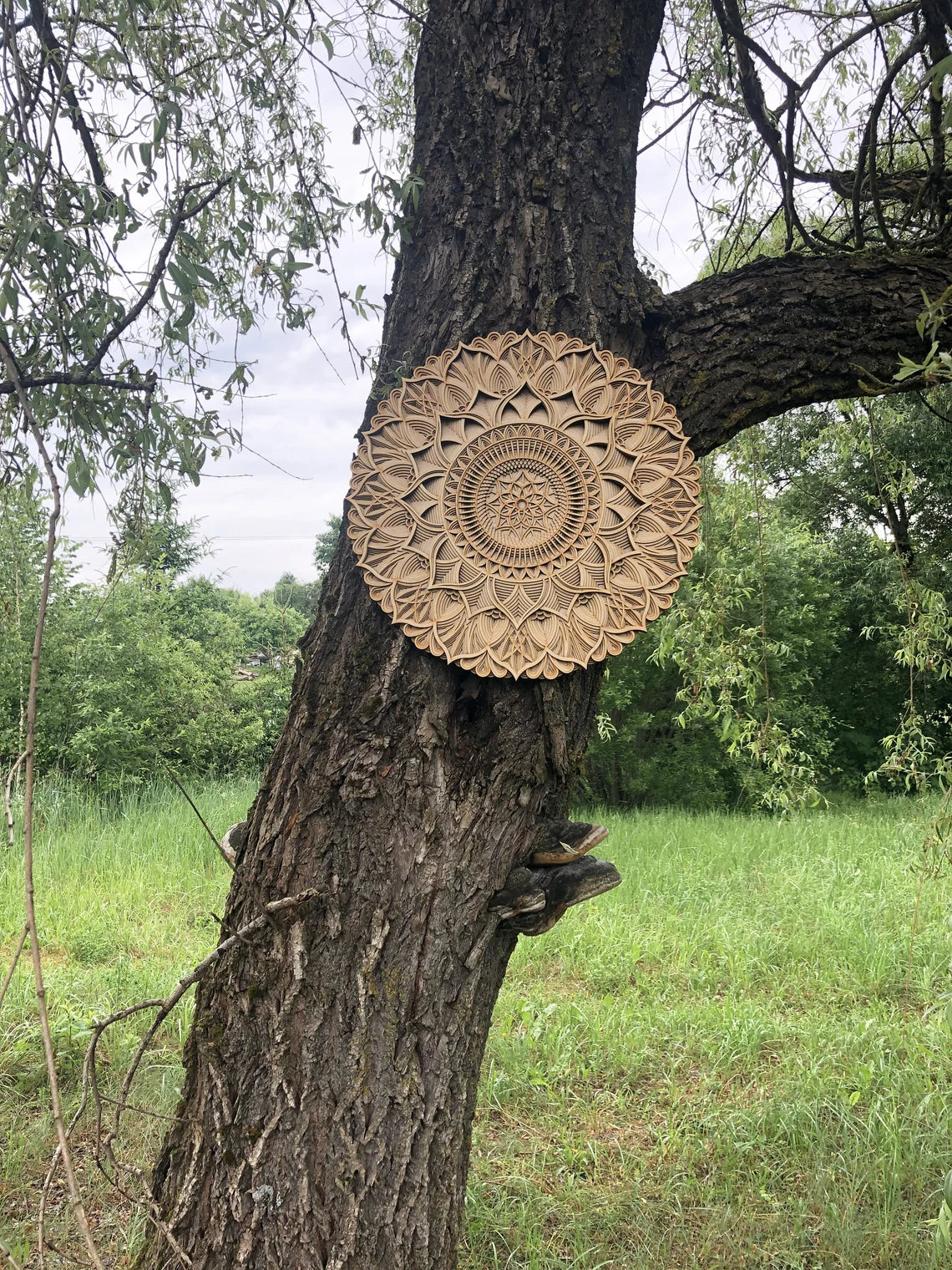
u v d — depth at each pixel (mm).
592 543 1927
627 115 2164
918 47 2619
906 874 6648
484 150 2062
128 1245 2639
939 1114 3373
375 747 1902
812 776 4852
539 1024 4117
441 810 1892
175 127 1981
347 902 1882
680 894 6438
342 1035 1857
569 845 1994
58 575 9242
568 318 2029
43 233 1892
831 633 12266
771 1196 3053
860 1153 3209
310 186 2469
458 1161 1951
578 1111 3627
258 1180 1842
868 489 11453
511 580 1918
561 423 1935
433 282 2078
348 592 2016
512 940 2084
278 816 1955
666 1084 3834
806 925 5789
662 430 1938
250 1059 1896
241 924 1959
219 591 12523
